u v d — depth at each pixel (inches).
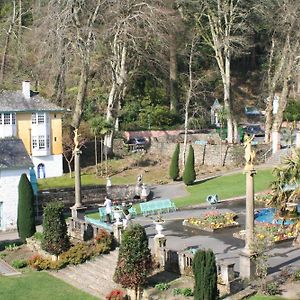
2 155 1739.7
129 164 2539.4
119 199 2000.5
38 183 2314.2
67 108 2758.4
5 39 3435.0
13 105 2447.1
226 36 2603.3
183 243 1357.0
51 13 2519.7
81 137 2578.7
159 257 1191.6
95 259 1317.7
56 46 2605.8
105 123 2581.2
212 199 1815.9
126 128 2878.9
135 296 1075.3
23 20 3491.6
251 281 1037.8
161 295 1044.5
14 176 1732.3
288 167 1395.2
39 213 1889.8
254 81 3595.0
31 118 2471.7
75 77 2979.8
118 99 2679.6
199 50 3221.0
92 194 1995.6
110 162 2571.4
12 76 3166.8
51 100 2881.4
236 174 2252.7
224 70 2780.5
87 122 2736.2
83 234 1464.1
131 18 2507.4
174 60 3043.8
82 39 2476.6
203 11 2773.1
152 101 3100.4
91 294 1146.7
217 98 3218.5
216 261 1053.2
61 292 1163.9
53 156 2527.1
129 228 1083.3
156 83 3134.8
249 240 1059.9
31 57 3235.7
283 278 1062.4
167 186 2202.3
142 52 2723.9
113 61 2672.2
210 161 2484.0
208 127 3016.7
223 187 2068.2
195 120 2913.4
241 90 3531.0
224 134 2763.3
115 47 2586.1
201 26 2842.0
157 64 2965.1
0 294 1160.2
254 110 3309.5
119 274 1079.0
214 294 960.9
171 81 3056.1
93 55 2787.9
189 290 1035.3
